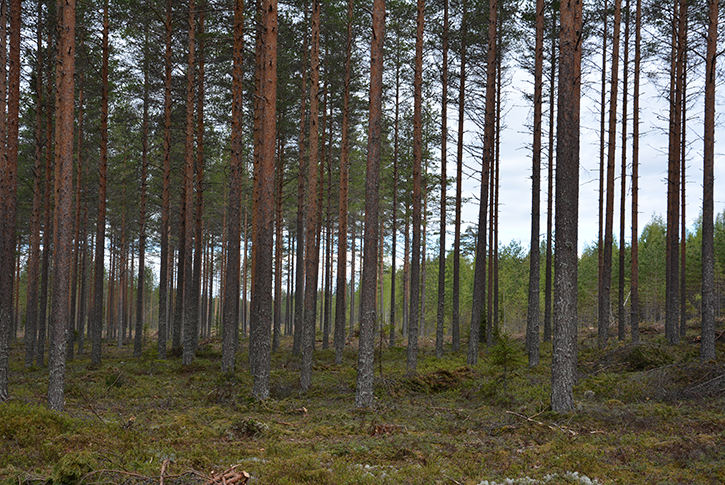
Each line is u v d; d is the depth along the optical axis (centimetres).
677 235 2064
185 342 2053
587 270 5575
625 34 2145
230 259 1834
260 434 938
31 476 624
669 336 2042
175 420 1023
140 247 2411
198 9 2025
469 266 6081
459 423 1023
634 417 978
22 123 2333
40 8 1684
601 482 633
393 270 3133
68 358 2392
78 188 2478
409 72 2439
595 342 2403
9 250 1234
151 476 637
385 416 1109
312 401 1328
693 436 807
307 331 1515
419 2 1862
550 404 1102
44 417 909
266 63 1375
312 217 1805
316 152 1788
